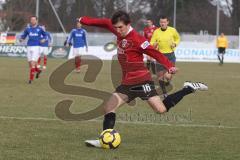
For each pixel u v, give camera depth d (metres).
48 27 151.25
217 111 33.75
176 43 41.81
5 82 52.09
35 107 33.78
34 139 22.84
